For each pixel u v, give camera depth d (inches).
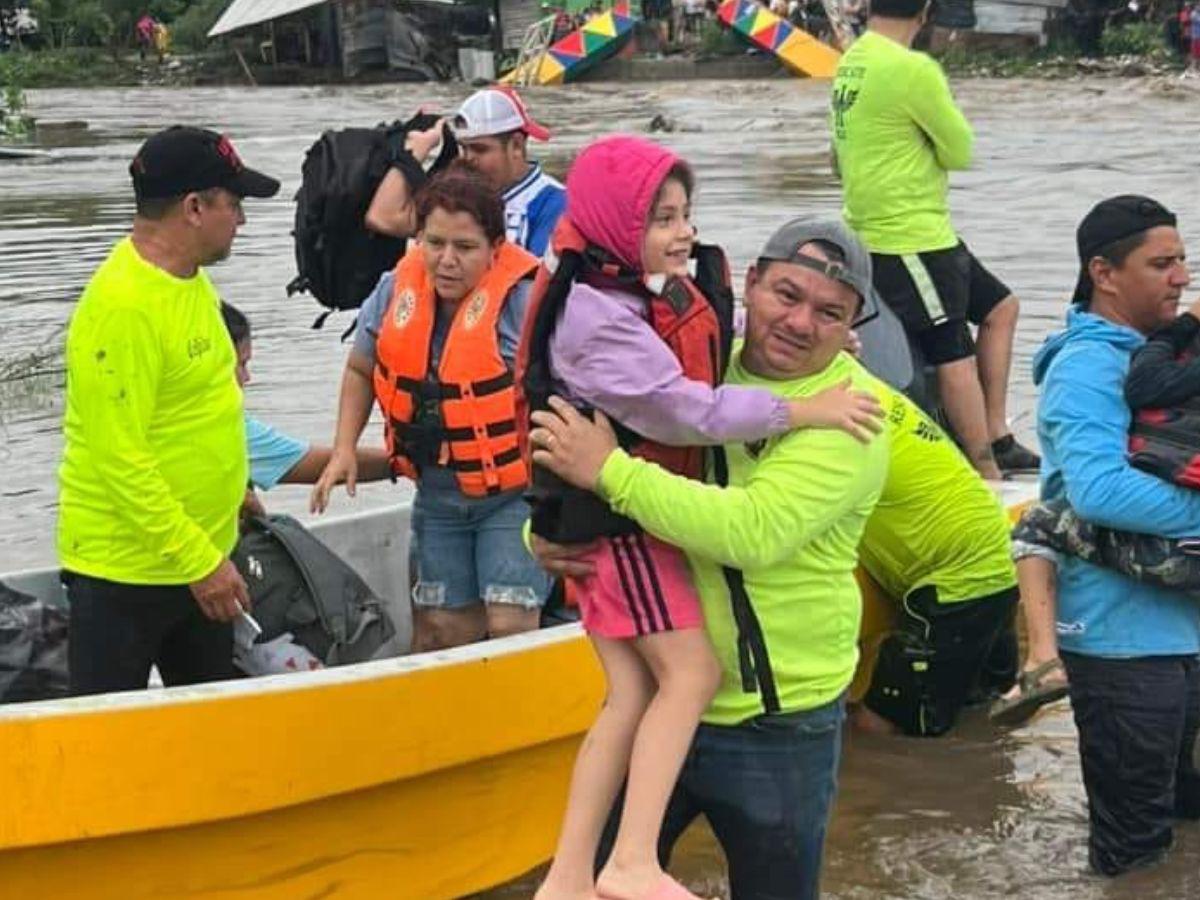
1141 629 191.8
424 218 203.6
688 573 145.3
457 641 218.1
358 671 181.3
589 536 143.9
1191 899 192.9
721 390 142.1
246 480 199.8
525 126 239.5
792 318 145.9
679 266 143.1
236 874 179.2
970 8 1771.7
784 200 784.9
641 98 1585.9
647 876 141.0
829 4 1947.6
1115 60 1710.1
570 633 196.4
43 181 1007.0
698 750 148.9
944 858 203.9
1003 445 314.5
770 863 151.8
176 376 183.9
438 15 2181.3
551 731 195.2
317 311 543.5
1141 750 193.9
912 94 287.0
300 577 215.5
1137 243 189.5
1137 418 188.5
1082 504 186.7
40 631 203.2
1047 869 200.8
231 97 1895.9
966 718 248.5
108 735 168.2
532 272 205.0
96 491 185.0
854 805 218.8
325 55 2219.5
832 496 143.3
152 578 186.1
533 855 201.0
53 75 2263.8
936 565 236.1
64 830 167.9
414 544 219.0
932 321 294.7
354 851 185.8
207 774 172.7
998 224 682.2
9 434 407.2
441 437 207.6
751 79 1812.3
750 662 145.3
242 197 186.7
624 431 144.3
